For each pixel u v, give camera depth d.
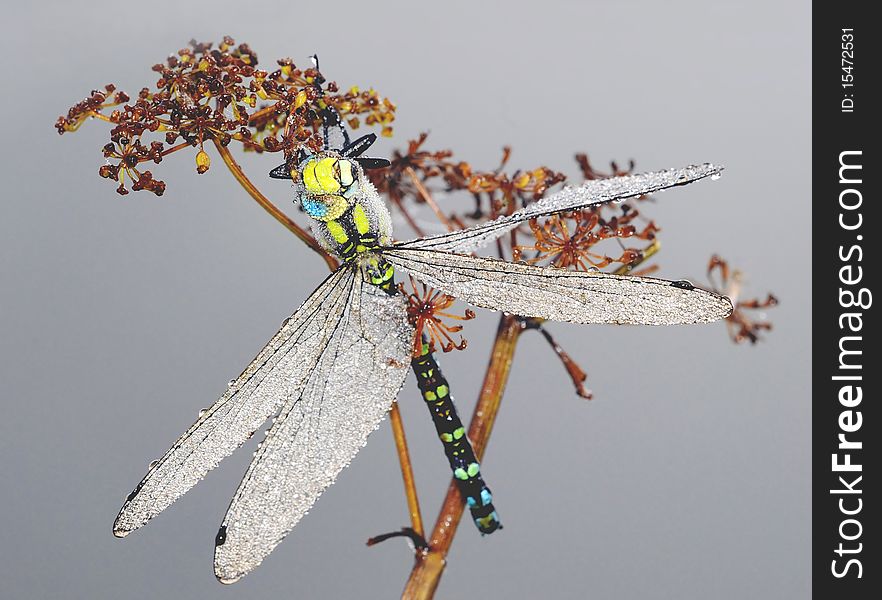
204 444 0.58
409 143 0.61
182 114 0.57
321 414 0.58
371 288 0.59
